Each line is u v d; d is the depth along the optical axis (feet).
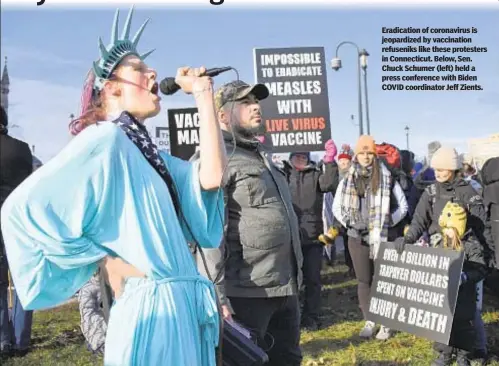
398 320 16.65
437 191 16.17
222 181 7.34
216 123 7.36
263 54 22.79
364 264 18.65
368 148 18.42
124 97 7.27
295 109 22.81
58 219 6.38
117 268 6.83
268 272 10.69
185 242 7.06
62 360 18.38
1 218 6.36
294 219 11.39
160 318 6.57
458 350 15.64
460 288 15.21
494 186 17.12
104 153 6.57
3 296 18.65
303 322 20.95
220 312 7.41
